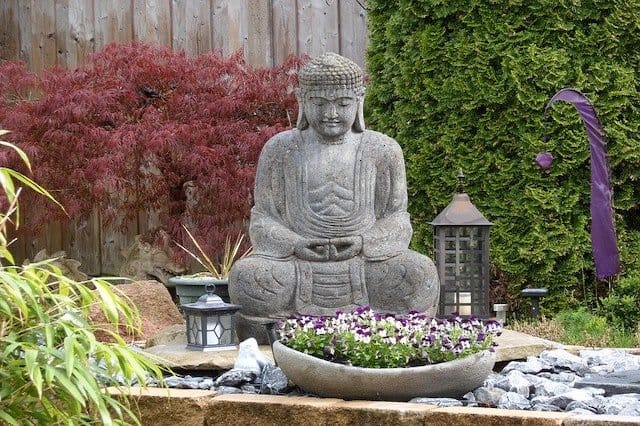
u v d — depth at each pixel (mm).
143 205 9141
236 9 9875
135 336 6848
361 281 6133
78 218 9875
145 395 4781
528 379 5316
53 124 8594
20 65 9227
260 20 9828
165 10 10031
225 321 5809
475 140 8195
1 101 9078
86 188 8883
